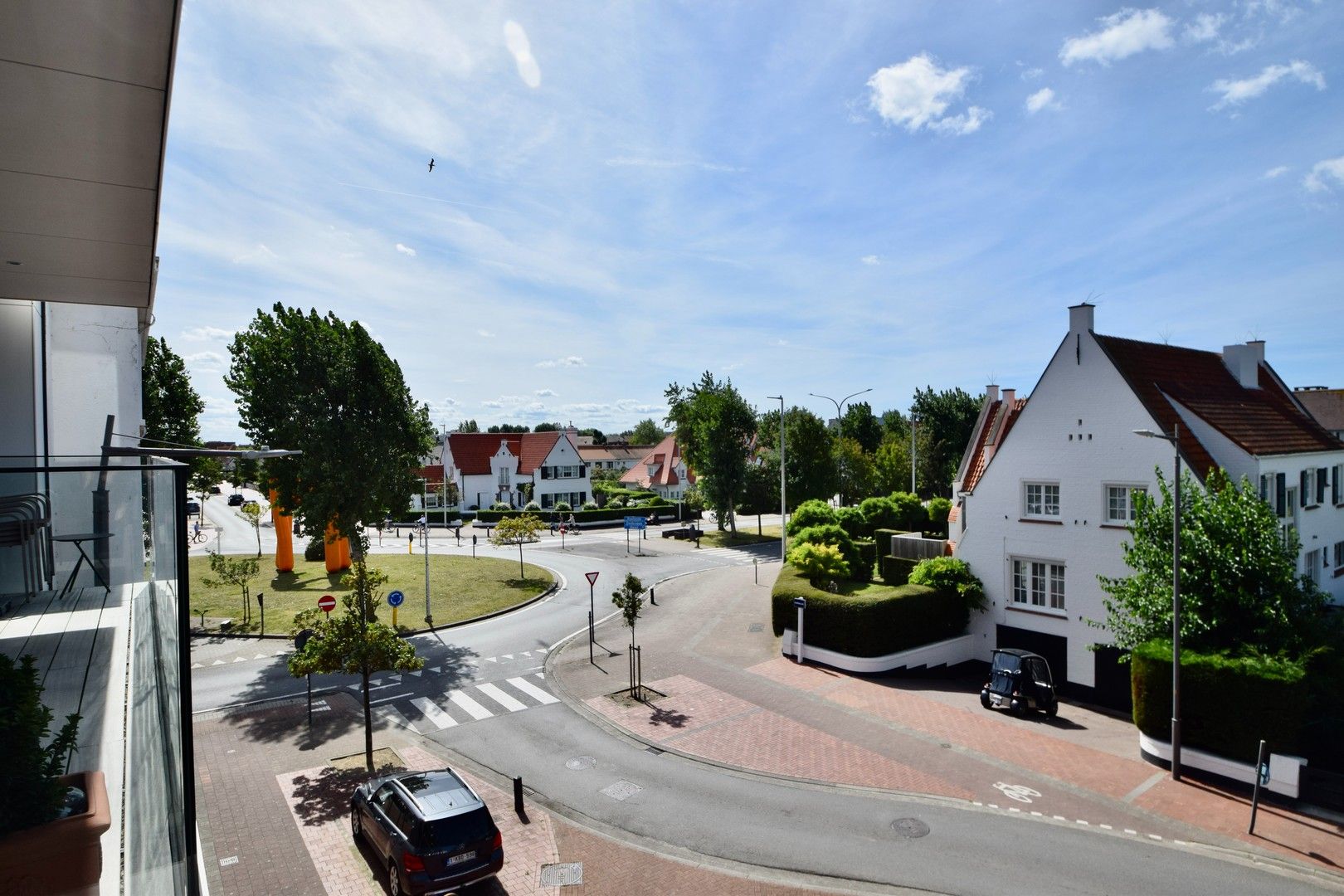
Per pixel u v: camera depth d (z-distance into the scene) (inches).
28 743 162.2
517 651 1047.0
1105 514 902.4
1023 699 826.2
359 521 1195.9
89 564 195.9
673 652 1045.8
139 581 198.1
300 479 1083.3
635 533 2416.3
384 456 1128.8
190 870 177.8
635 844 555.2
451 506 3171.8
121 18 184.1
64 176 266.7
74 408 519.8
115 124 233.8
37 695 167.2
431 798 492.4
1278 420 1008.9
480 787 640.4
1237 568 700.7
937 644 1015.6
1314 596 721.6
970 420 2832.2
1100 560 902.4
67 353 518.3
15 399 419.8
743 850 548.4
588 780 655.8
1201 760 680.4
